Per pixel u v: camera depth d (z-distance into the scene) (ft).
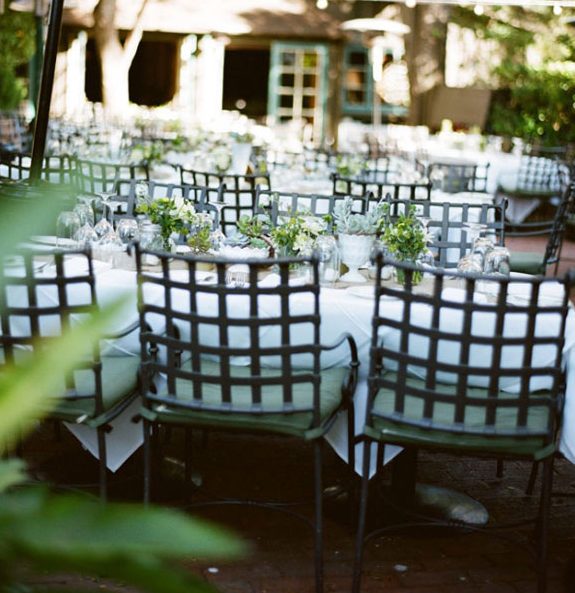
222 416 9.19
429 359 8.76
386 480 12.58
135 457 12.52
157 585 2.42
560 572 10.21
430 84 54.85
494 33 54.08
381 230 12.93
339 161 24.59
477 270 11.50
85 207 12.37
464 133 43.70
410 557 10.39
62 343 2.60
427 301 8.61
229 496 11.81
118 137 31.86
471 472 13.17
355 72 63.00
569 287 8.43
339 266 11.37
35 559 2.40
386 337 10.11
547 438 8.94
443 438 8.96
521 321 9.77
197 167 24.44
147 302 10.43
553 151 33.27
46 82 14.20
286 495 11.94
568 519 11.74
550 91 49.39
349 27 49.96
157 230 12.18
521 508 12.03
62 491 10.36
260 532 10.84
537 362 9.77
